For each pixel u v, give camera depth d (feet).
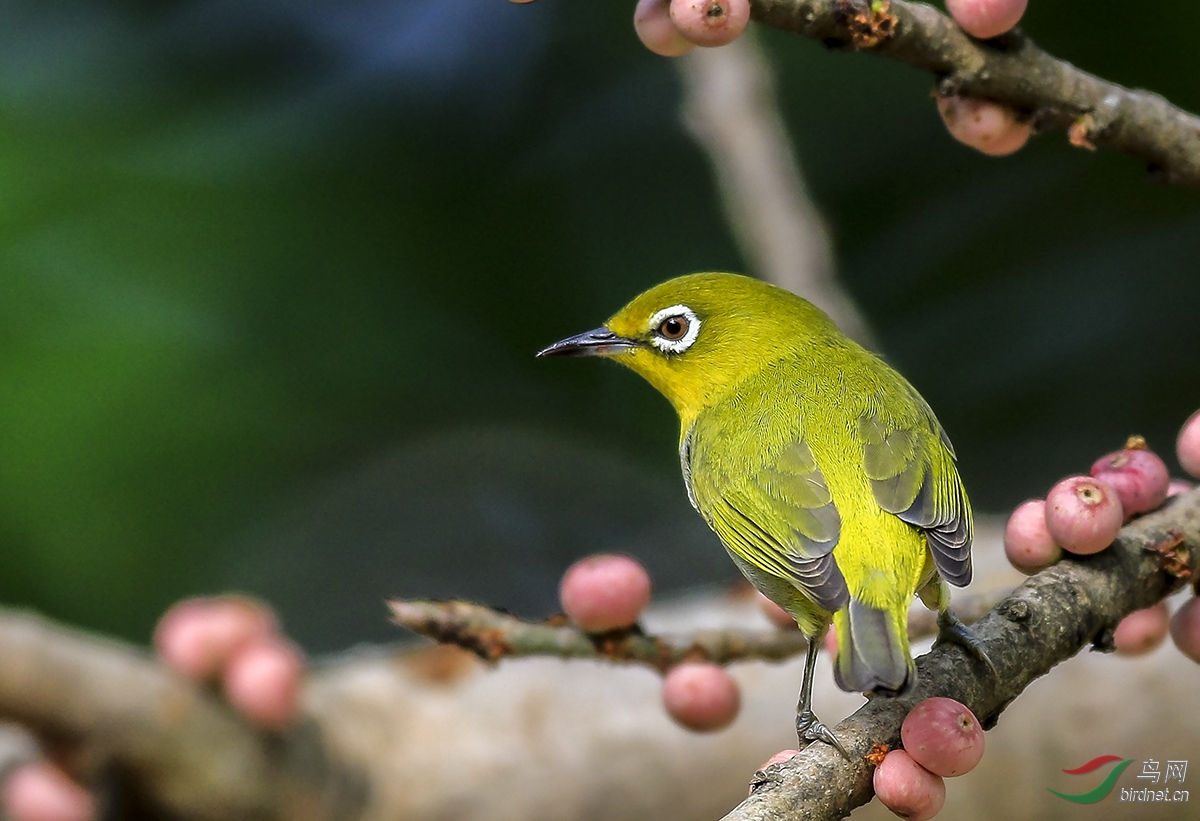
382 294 39.45
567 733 28.55
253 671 26.16
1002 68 21.52
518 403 41.39
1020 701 28.07
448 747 28.30
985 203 40.50
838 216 40.91
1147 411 39.09
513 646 21.97
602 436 42.52
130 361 37.17
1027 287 40.14
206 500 38.75
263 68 39.45
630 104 41.42
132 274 37.14
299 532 40.42
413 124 40.11
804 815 17.35
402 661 29.50
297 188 38.81
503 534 42.29
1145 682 27.94
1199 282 39.01
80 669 25.30
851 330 33.71
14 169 36.96
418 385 40.14
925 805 17.42
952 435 39.96
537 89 41.24
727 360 28.02
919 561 22.67
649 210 41.09
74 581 37.65
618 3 41.42
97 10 38.63
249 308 38.29
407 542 41.06
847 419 24.94
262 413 38.65
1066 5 37.14
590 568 22.08
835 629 21.16
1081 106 22.00
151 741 25.91
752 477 24.52
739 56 35.19
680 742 28.45
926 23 21.13
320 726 27.91
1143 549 20.38
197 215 38.06
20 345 36.63
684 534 42.68
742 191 34.60
